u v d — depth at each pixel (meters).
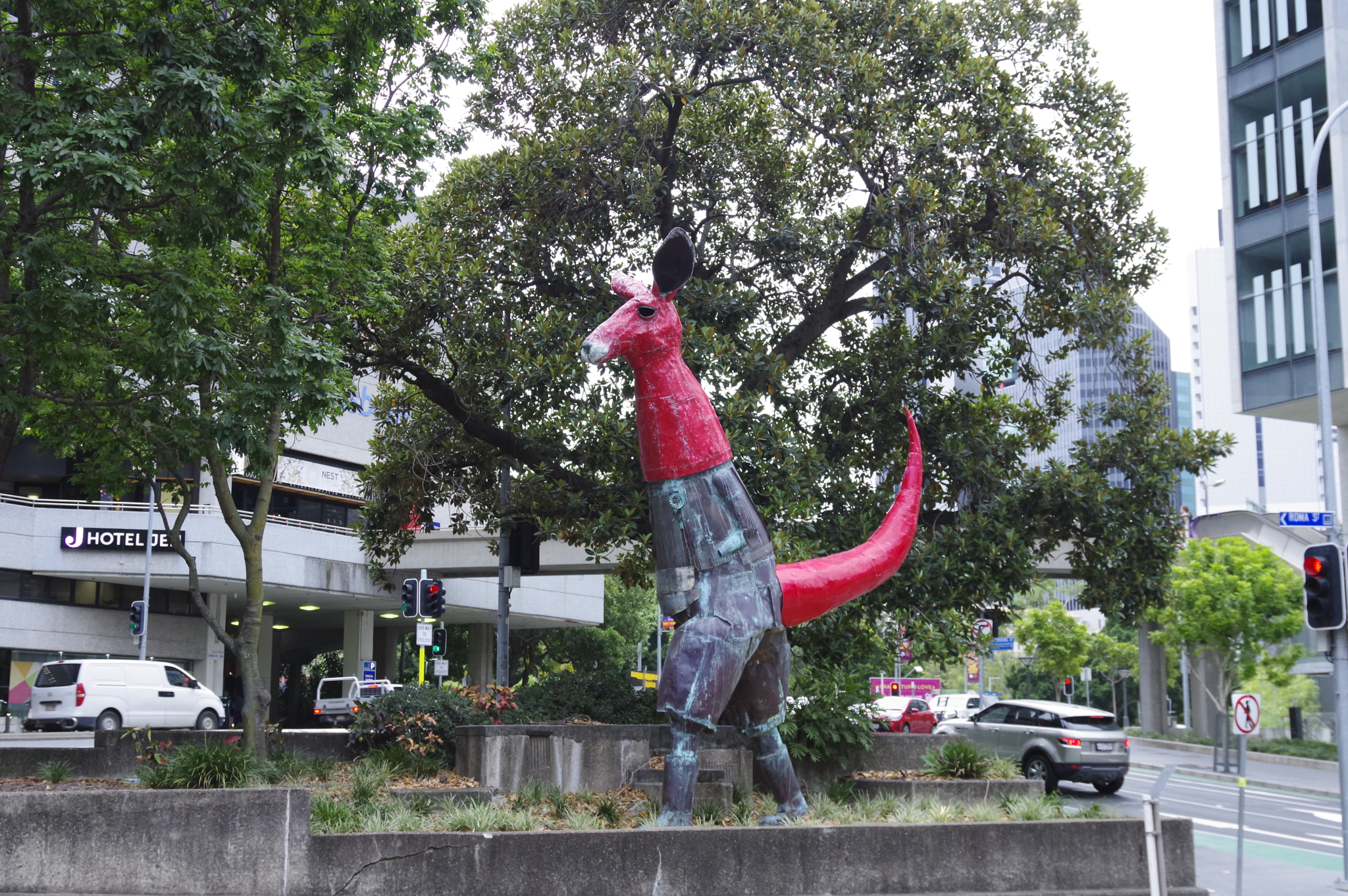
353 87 12.07
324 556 37.03
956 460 15.02
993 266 16.55
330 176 10.75
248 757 9.90
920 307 14.79
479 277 14.70
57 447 14.03
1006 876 8.73
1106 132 16.56
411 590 20.58
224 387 11.98
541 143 15.17
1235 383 28.94
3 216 10.45
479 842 8.03
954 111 16.09
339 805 9.22
